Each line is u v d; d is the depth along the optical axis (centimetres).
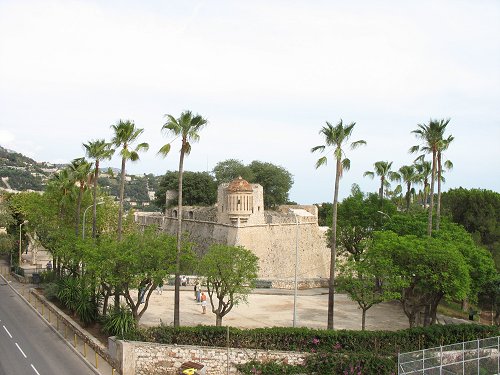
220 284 3634
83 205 5675
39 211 5419
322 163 3578
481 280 3753
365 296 3406
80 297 3988
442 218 4962
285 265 7275
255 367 2906
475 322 4103
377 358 2892
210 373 2972
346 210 5722
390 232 3697
